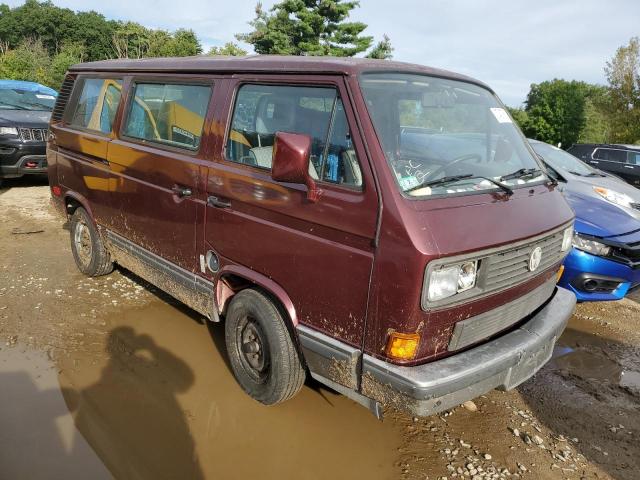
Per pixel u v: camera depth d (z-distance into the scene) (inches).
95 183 185.9
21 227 271.7
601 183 255.1
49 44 2719.0
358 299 105.9
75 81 205.8
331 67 115.6
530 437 135.1
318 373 116.7
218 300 142.3
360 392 108.8
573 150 533.6
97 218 190.7
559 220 132.6
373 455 123.3
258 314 128.8
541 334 123.2
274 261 121.6
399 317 99.9
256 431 128.0
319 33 1312.7
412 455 124.5
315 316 115.1
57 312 179.0
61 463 112.0
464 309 106.7
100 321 175.5
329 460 120.5
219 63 140.1
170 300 194.7
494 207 115.9
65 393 136.3
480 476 119.3
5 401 131.0
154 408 133.2
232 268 132.7
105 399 135.3
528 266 121.6
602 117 1322.6
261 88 128.5
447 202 107.9
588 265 199.6
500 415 144.2
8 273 209.0
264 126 126.3
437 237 99.1
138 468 112.8
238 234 129.7
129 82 171.6
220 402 137.9
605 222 208.2
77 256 211.6
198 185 138.8
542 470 123.5
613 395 159.6
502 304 117.3
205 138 138.5
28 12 2652.6
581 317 217.3
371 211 102.7
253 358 135.8
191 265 148.6
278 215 119.3
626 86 1043.3
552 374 169.9
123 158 167.3
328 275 110.5
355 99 109.7
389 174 103.0
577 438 136.9
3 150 330.3
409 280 97.4
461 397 106.0
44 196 342.3
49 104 403.9
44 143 344.2
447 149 129.1
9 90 393.1
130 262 178.4
